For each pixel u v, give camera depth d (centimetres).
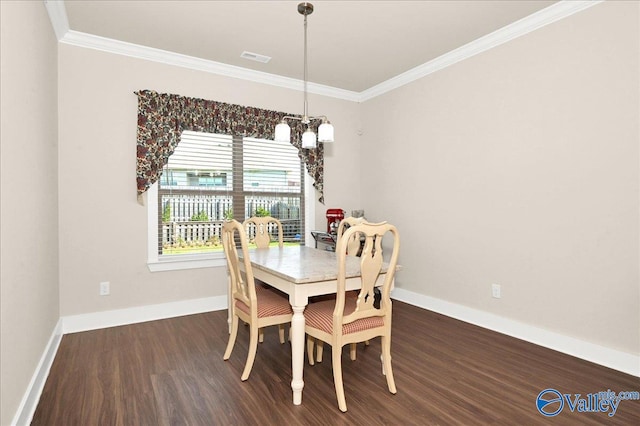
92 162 319
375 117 452
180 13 276
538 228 287
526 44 293
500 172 313
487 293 326
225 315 364
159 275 353
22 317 184
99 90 322
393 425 183
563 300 272
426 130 384
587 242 258
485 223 326
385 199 439
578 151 262
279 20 287
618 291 243
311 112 440
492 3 264
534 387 220
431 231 380
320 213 448
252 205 407
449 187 359
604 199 249
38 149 223
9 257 163
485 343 290
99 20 286
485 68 324
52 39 276
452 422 185
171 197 363
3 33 156
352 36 315
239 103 392
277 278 225
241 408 197
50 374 234
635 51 234
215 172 385
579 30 260
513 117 303
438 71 369
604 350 249
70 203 310
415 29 303
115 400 204
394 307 393
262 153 413
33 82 210
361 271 202
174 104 349
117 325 331
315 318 217
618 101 242
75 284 313
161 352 271
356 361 259
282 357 264
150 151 338
